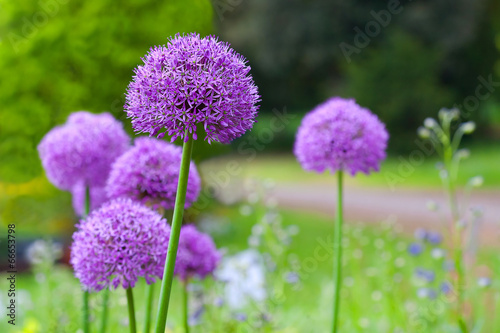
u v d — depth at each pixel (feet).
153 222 6.37
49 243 15.38
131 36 23.39
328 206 47.34
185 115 5.34
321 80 87.92
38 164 25.17
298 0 81.10
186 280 9.59
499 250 17.74
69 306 13.58
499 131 79.36
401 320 12.50
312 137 9.57
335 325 8.81
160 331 5.34
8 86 24.07
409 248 13.07
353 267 14.92
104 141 10.23
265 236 14.34
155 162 8.38
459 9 77.92
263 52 84.79
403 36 72.64
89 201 10.70
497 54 80.28
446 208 29.43
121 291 11.59
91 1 23.25
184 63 5.41
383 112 69.21
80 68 23.81
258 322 10.84
